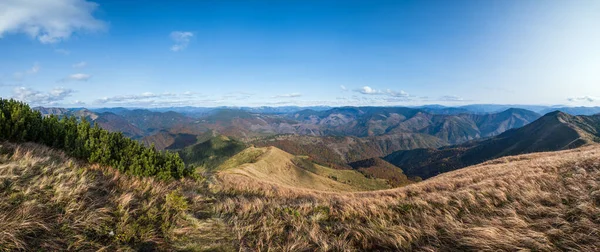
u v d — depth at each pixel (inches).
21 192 175.5
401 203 327.3
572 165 453.7
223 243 201.6
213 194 410.9
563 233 184.1
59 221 164.7
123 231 177.9
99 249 153.1
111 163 354.6
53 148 348.8
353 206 334.0
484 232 190.4
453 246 189.8
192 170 534.9
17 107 362.9
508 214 236.1
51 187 197.2
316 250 197.6
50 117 407.5
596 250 159.9
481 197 299.9
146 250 169.5
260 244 203.0
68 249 146.8
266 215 276.2
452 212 259.6
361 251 200.1
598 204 225.3
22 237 142.1
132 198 239.9
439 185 562.3
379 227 237.6
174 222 217.2
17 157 240.1
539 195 268.4
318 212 296.4
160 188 321.1
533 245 172.2
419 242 203.5
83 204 188.9
